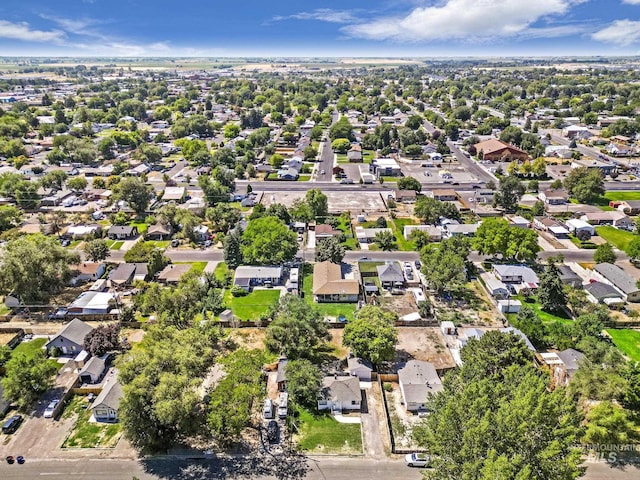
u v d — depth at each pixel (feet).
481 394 147.84
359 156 628.69
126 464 175.22
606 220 402.72
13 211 402.11
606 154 636.07
